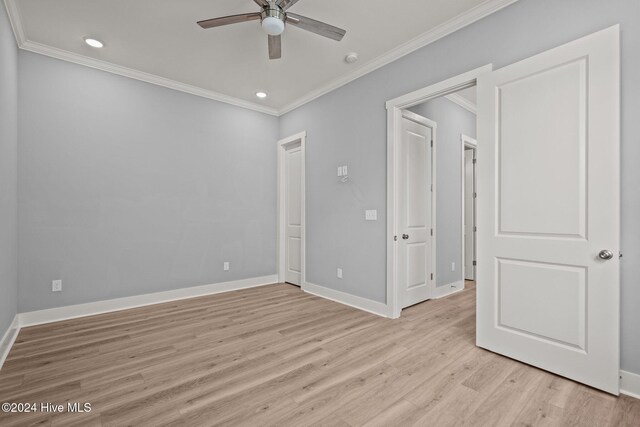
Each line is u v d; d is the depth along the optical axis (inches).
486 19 94.1
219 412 64.5
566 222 76.3
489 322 92.5
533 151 82.0
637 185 68.8
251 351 93.4
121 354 91.0
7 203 94.9
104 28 106.2
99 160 129.6
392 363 85.7
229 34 109.7
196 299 151.3
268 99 170.9
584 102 73.4
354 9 95.9
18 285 112.0
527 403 67.4
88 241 127.1
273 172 188.1
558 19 79.7
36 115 115.7
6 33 93.0
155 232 144.3
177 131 151.0
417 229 140.9
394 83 122.0
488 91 91.4
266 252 184.9
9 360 87.0
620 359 70.9
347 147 142.8
